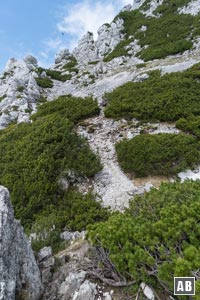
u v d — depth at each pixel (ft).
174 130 55.36
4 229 19.90
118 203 40.83
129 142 51.88
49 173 46.85
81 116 68.13
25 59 164.35
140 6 169.48
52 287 22.34
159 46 115.96
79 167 47.91
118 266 20.17
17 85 112.06
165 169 44.52
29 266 21.30
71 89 110.32
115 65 119.34
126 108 65.26
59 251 29.37
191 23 123.54
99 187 45.60
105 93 77.05
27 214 41.65
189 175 43.29
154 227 21.44
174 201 25.18
